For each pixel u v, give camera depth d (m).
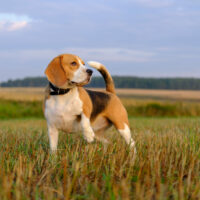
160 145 5.50
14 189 3.48
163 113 22.00
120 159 4.54
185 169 4.23
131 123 12.58
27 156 4.95
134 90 42.38
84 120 5.41
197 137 6.23
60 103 5.30
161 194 3.12
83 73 5.25
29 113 21.25
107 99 6.16
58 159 4.83
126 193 3.04
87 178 3.79
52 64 5.36
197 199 3.21
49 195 3.29
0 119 18.52
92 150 4.88
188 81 47.62
